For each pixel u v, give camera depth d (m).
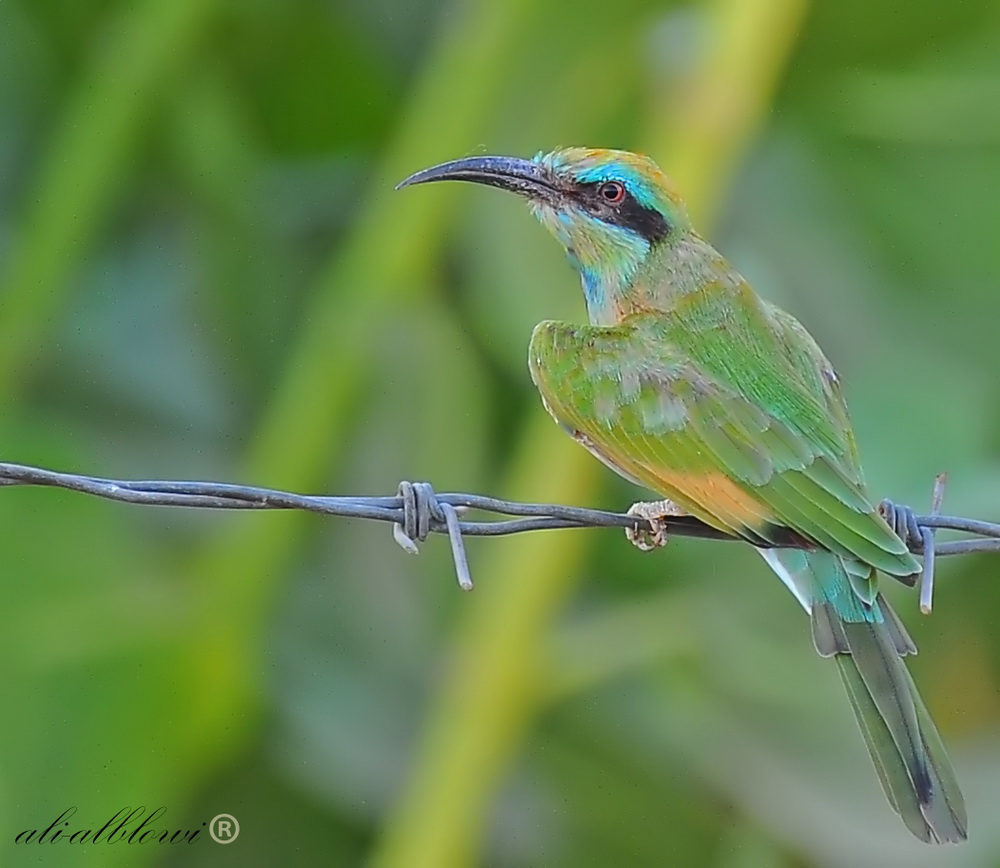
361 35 13.80
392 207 12.50
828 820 11.97
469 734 11.96
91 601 11.69
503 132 12.68
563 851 13.22
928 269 13.65
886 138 13.42
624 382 10.78
